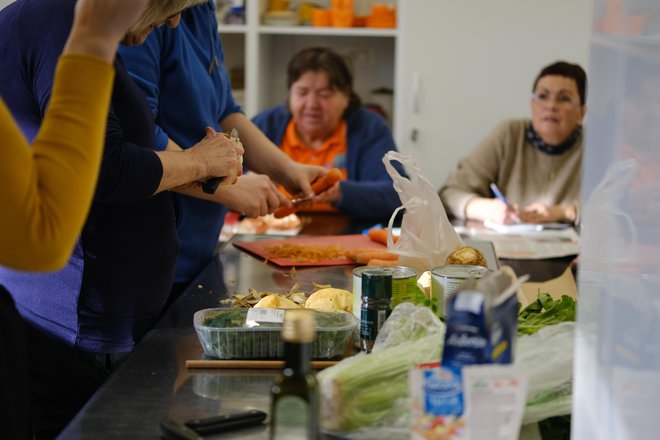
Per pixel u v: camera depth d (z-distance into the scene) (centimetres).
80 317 160
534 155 337
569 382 106
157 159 148
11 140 91
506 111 414
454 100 415
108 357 163
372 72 458
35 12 144
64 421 164
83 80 98
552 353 107
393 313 116
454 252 158
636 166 86
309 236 251
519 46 408
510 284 94
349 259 208
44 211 94
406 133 420
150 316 166
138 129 157
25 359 122
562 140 332
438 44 411
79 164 97
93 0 99
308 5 434
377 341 116
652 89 85
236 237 245
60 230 96
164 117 199
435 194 174
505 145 338
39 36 142
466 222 299
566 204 331
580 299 91
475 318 88
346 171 337
